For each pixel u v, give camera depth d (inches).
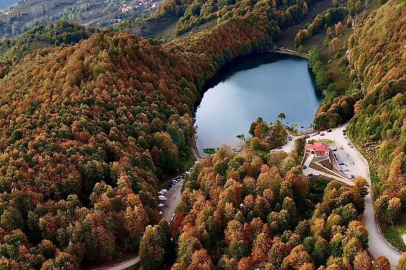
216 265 6717.5
